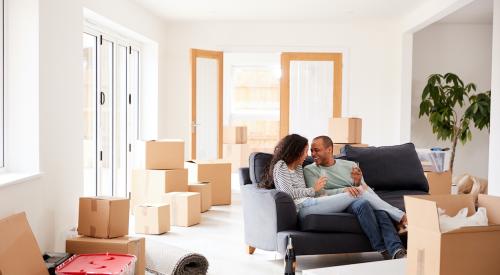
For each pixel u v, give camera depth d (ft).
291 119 25.73
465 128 24.13
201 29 25.71
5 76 11.84
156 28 24.02
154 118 24.34
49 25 12.62
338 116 25.52
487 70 26.71
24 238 9.06
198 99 25.20
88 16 17.22
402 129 24.75
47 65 12.50
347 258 13.17
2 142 11.80
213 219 18.12
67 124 14.07
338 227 11.90
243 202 13.70
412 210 5.68
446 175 18.12
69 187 14.21
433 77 24.76
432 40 26.73
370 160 15.08
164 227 15.89
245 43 25.72
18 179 10.30
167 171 18.11
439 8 19.47
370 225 11.91
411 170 15.26
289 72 25.54
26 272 8.65
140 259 11.41
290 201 12.19
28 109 11.92
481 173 26.91
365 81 25.71
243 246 14.34
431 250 5.39
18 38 11.91
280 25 25.64
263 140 36.17
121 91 21.97
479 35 26.63
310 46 25.68
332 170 13.83
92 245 11.05
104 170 19.80
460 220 5.78
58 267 9.50
